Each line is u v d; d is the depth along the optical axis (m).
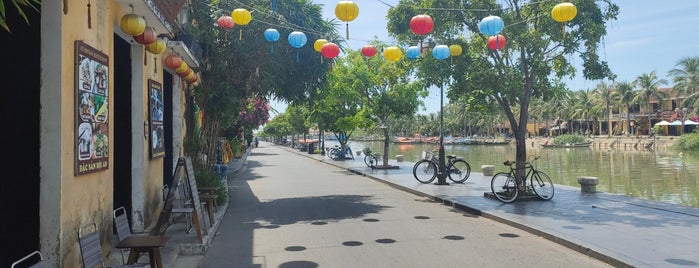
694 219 9.14
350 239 7.97
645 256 6.42
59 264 4.49
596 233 7.88
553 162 39.09
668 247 6.92
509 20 11.59
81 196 5.04
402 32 12.32
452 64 11.94
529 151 62.94
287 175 21.77
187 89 12.05
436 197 12.86
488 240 7.86
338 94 24.23
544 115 98.50
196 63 10.56
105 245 5.80
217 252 7.18
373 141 133.88
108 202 5.94
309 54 12.70
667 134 75.44
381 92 23.17
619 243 7.16
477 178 18.34
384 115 23.66
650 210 10.23
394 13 12.04
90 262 4.29
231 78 12.37
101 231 5.66
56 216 4.50
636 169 31.17
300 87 13.31
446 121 122.50
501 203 11.43
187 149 11.27
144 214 7.95
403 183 16.58
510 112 12.29
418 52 10.04
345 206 11.84
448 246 7.44
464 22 12.05
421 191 14.14
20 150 4.47
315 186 16.88
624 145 68.50
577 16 10.89
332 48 9.50
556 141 80.69
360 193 14.70
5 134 4.45
